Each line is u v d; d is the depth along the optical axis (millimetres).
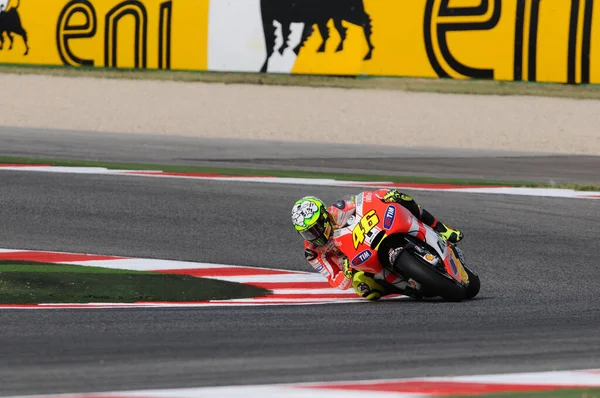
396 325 19062
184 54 73562
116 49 75562
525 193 37750
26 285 24547
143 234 31828
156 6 74000
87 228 32625
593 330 18375
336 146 51469
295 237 31531
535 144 51406
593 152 49344
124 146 50906
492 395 13484
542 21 63469
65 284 24828
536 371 14977
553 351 16469
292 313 20781
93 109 63375
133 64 75188
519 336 17781
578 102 61281
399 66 68125
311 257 22609
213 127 57375
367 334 18109
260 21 71500
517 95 63844
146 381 14445
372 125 57250
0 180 40156
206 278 26141
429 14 66688
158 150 49719
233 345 17078
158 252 29578
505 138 53062
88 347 16891
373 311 20953
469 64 65875
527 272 26172
